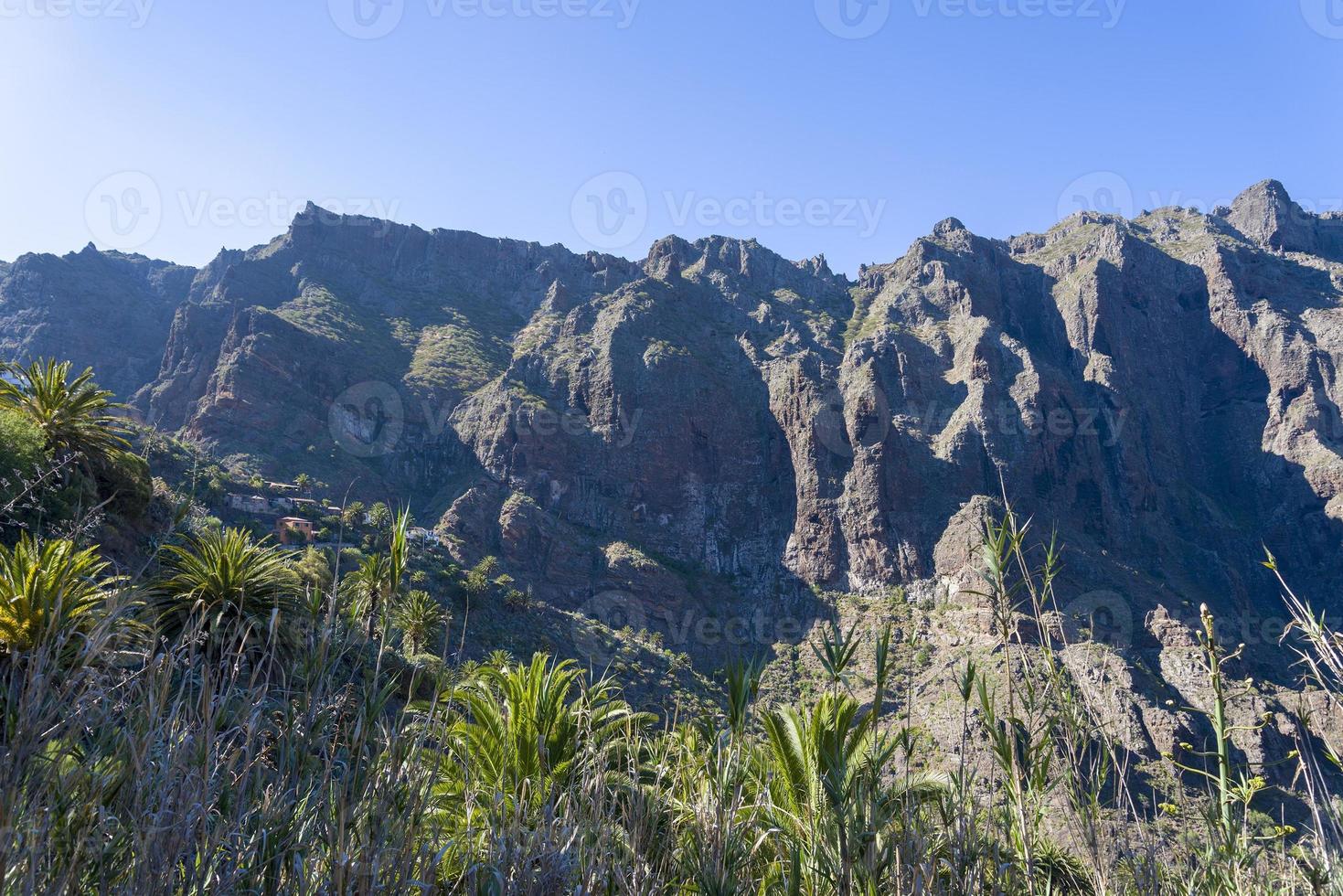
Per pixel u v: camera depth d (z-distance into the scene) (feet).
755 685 17.65
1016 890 14.57
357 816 11.05
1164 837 14.73
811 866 16.02
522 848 13.48
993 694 16.11
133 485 98.58
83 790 9.59
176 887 9.81
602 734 17.89
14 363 88.89
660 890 14.51
